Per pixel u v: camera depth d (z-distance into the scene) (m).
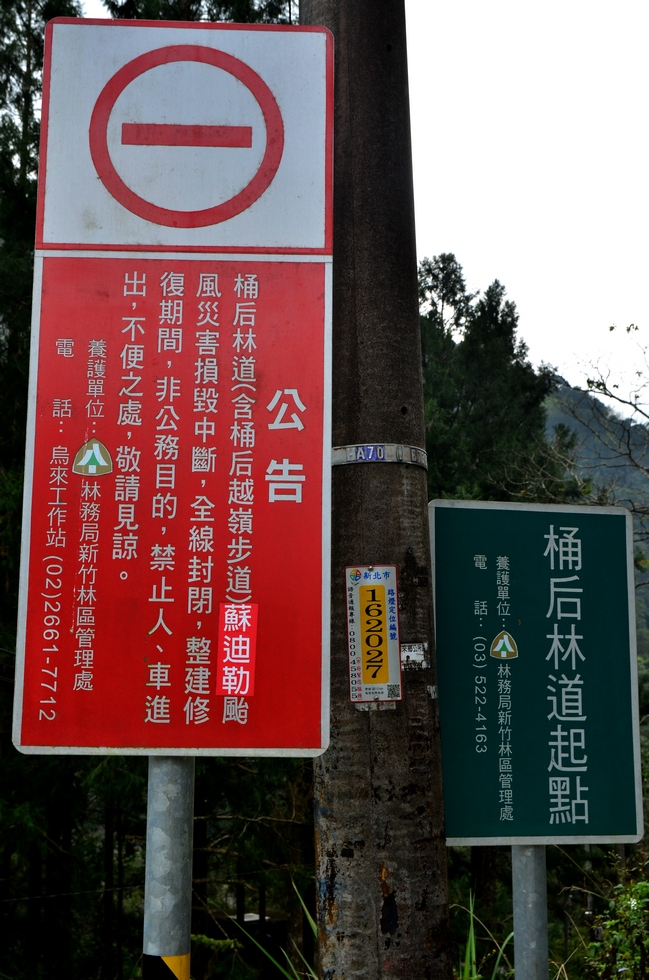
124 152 2.77
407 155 3.41
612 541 3.64
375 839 2.93
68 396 2.67
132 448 2.65
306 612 2.60
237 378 2.69
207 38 2.81
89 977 12.01
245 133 2.79
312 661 2.58
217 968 10.70
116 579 2.60
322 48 2.83
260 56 2.82
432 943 2.89
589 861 13.00
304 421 2.68
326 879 2.96
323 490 2.65
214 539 2.62
